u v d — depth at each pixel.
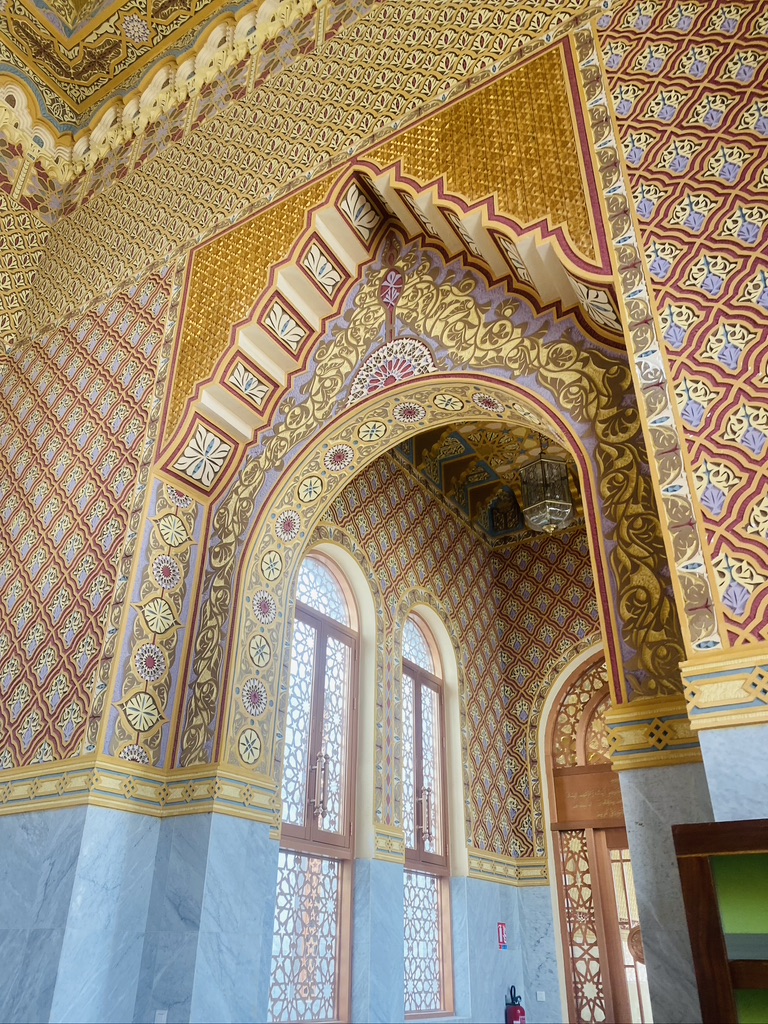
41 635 3.33
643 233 2.39
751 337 2.10
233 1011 2.70
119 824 2.82
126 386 3.74
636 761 2.08
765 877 1.55
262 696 3.23
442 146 3.11
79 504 3.56
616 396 2.62
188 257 3.85
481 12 3.27
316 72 3.80
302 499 3.54
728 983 1.49
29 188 4.61
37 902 2.69
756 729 1.75
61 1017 2.47
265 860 3.03
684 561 1.97
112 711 2.94
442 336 3.22
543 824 5.68
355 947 3.95
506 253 2.96
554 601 6.27
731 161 2.34
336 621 4.58
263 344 3.51
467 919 4.85
